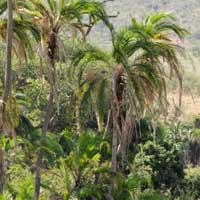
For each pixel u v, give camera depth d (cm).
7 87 4888
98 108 5106
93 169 5344
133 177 5288
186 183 9894
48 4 4909
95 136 5341
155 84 5069
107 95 5075
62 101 8025
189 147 15112
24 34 5084
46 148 5184
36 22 4962
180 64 5169
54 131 8131
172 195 9544
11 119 4944
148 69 5078
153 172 9375
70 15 4934
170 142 9900
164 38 5250
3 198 4709
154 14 5219
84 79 5162
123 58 4969
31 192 5175
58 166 6538
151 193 5278
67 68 5119
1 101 4850
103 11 5009
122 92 5078
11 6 4772
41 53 4819
